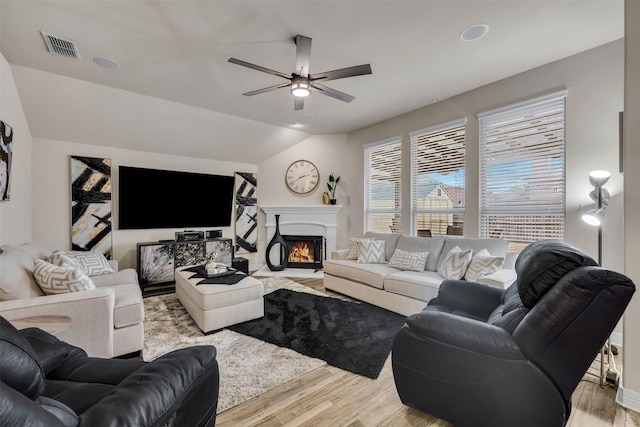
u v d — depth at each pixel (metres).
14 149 3.10
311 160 5.73
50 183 3.81
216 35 2.47
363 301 3.62
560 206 2.97
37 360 0.79
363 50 2.73
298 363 2.19
